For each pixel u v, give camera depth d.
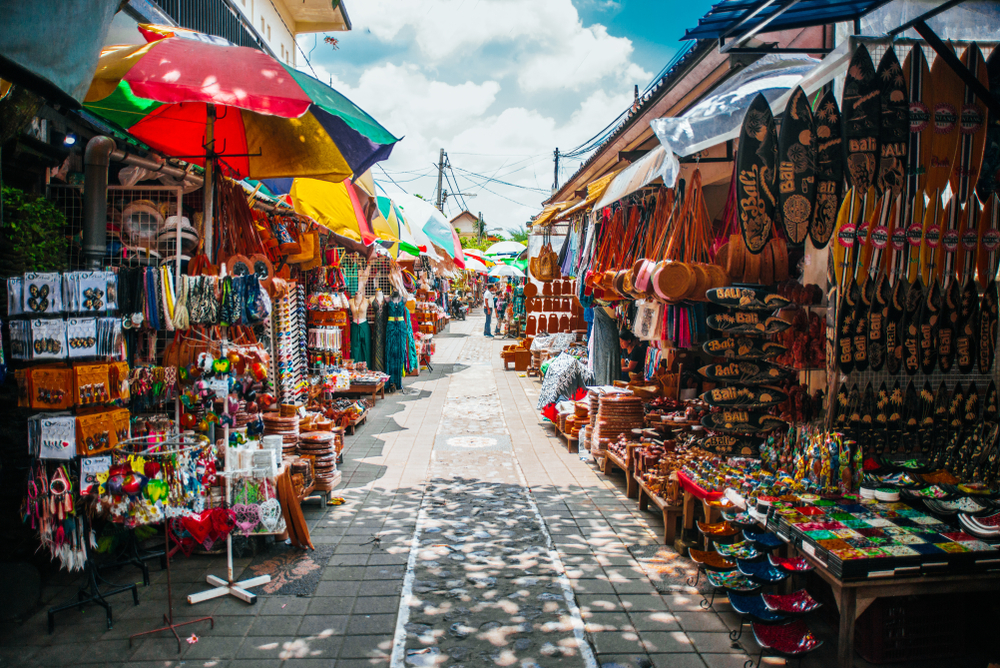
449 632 3.78
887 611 3.44
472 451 8.32
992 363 4.15
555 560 4.84
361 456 8.04
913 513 3.64
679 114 7.41
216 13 8.16
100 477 3.68
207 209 4.42
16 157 4.25
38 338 3.57
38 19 2.06
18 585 3.88
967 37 4.37
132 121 4.83
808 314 4.37
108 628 3.80
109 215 4.79
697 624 3.88
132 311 3.94
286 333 7.35
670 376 7.29
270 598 4.22
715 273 4.91
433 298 24.19
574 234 9.69
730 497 4.25
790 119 3.91
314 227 7.64
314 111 4.99
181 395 4.22
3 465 4.25
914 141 3.84
